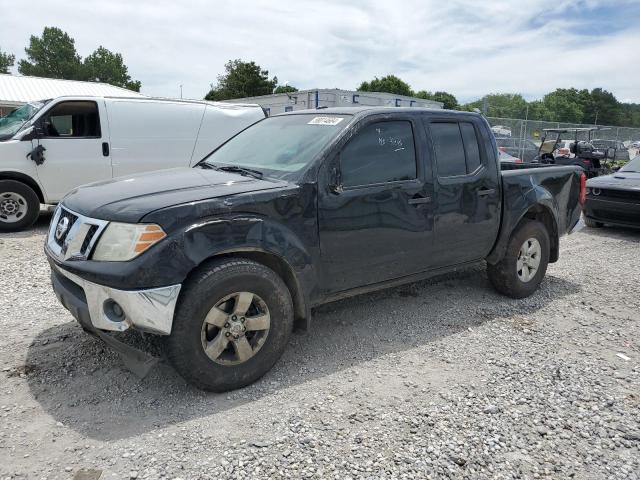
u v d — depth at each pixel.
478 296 5.23
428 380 3.48
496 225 4.76
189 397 3.17
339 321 4.48
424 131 4.20
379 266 3.96
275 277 3.29
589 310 4.99
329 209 3.57
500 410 3.13
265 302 3.27
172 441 2.73
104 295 2.91
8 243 7.25
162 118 9.03
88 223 3.03
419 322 4.51
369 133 3.88
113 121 8.59
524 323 4.58
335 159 3.64
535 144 23.41
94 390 3.22
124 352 3.13
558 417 3.08
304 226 3.46
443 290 5.38
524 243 5.05
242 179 3.59
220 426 2.88
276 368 3.59
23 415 2.93
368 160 3.85
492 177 4.66
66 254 3.10
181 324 2.96
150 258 2.85
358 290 3.95
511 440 2.84
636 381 3.57
